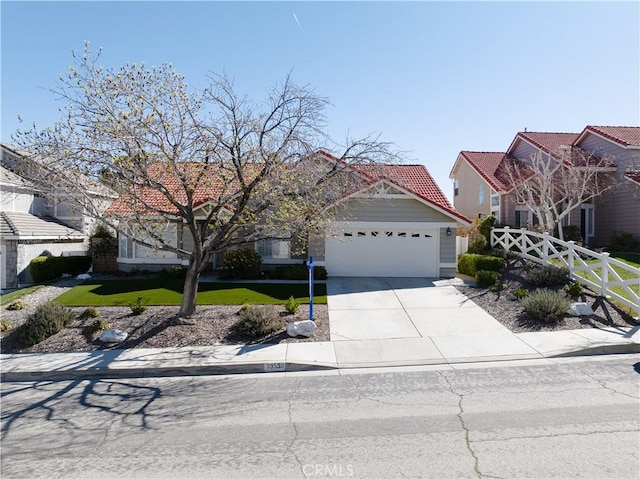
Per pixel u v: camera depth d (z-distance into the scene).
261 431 5.42
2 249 17.95
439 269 17.28
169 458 4.77
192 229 10.36
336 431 5.38
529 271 14.39
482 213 27.67
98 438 5.30
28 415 6.07
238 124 9.71
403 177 19.64
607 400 6.25
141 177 9.52
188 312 10.84
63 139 9.15
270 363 8.09
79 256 19.34
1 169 19.45
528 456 4.65
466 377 7.45
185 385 7.32
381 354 8.70
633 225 21.52
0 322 10.30
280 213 10.36
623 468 4.38
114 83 9.18
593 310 11.21
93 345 9.26
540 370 7.75
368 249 17.31
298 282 15.74
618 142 21.88
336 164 11.05
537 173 21.08
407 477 4.29
